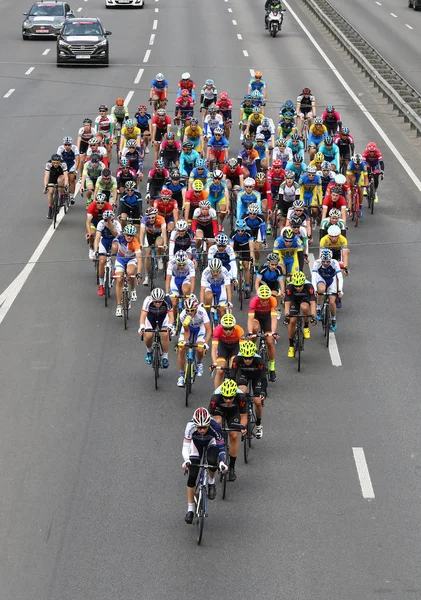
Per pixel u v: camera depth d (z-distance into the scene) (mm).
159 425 47125
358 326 59344
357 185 77938
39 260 69938
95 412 48312
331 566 36406
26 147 97438
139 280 58375
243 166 77250
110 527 38969
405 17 172500
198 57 135500
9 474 42656
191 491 38094
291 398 49969
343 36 141000
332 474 42844
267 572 36062
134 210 67750
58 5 151875
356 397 50031
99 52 129625
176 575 35938
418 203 83875
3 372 52531
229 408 41281
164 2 181625
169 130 96312
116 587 35250
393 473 42875
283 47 143875
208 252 57938
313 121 90188
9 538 38188
